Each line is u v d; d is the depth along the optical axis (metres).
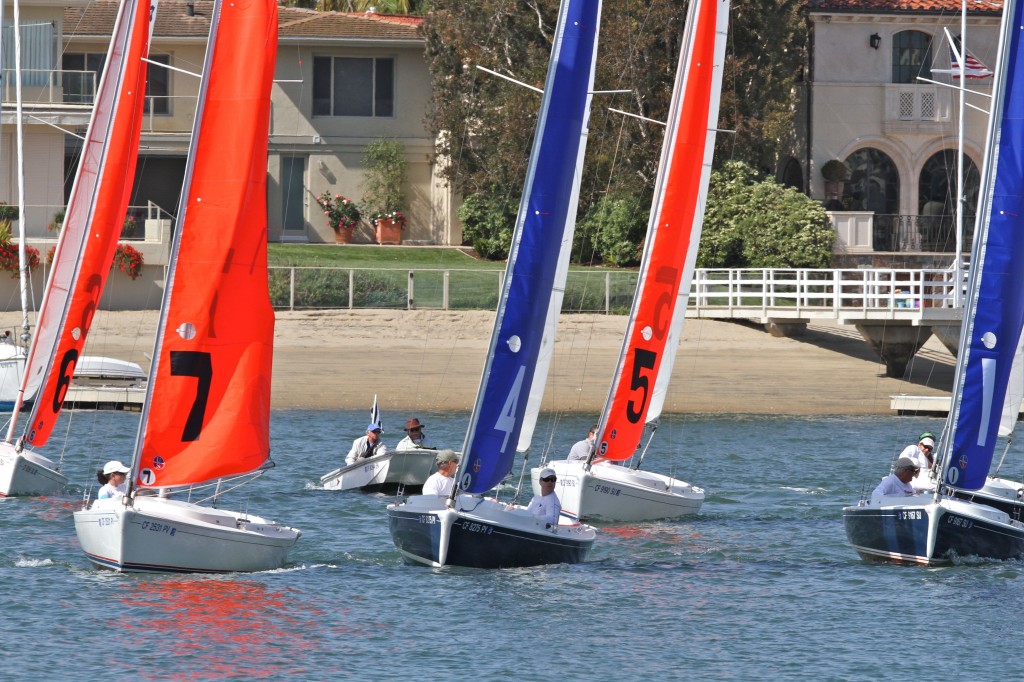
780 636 69.31
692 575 81.31
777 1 198.38
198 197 74.25
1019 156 82.25
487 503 79.56
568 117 80.31
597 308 183.88
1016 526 84.69
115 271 174.62
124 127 97.56
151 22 98.50
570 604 74.00
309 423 138.88
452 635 68.06
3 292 170.38
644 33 192.62
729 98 196.62
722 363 169.62
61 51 188.50
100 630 66.56
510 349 79.06
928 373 170.62
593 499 95.06
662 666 64.31
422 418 143.50
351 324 174.25
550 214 79.88
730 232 195.75
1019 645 68.19
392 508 80.69
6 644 64.25
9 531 86.44
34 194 183.38
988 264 82.62
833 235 197.25
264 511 97.56
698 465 122.25
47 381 97.56
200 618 68.81
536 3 196.38
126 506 73.94
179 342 73.81
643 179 197.38
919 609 74.44
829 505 105.12
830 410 155.50
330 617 70.06
